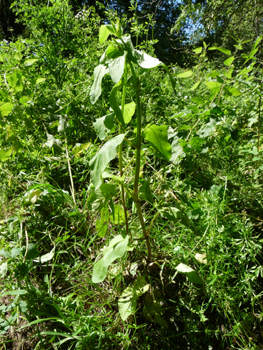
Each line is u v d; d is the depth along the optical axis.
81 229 1.71
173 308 1.37
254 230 1.68
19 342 1.28
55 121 2.32
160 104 2.75
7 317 1.35
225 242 1.52
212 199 1.63
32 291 1.25
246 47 8.09
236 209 1.78
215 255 1.46
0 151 1.83
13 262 1.30
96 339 1.17
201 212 1.52
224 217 1.64
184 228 1.60
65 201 1.73
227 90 1.97
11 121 2.06
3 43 2.80
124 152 2.25
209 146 1.97
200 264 1.49
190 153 1.97
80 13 3.58
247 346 1.24
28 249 1.31
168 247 1.53
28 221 1.67
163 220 1.78
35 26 3.28
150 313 1.26
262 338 1.29
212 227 1.56
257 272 1.37
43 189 1.75
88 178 2.15
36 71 3.18
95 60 3.22
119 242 1.09
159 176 1.78
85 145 1.99
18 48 2.34
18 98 2.28
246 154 2.08
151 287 1.34
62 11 3.38
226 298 1.33
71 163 2.20
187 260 1.47
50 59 3.21
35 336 1.24
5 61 2.49
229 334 1.25
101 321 1.25
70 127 2.44
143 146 1.30
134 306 1.18
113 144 0.98
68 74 3.21
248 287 1.41
